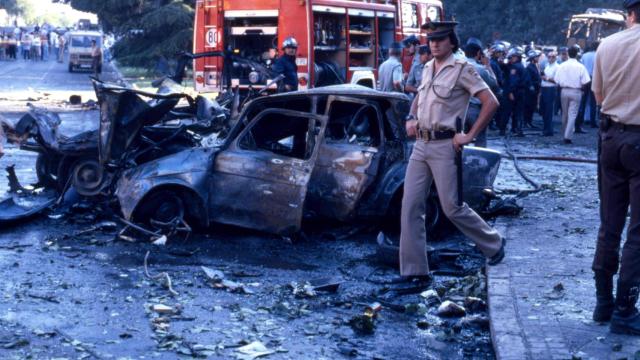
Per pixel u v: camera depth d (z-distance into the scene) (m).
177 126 9.30
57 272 7.07
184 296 6.50
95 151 9.20
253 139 8.79
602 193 5.45
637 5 5.11
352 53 18.38
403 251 6.96
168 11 36.78
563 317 5.71
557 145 18.66
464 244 8.74
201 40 17.77
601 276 5.50
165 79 10.54
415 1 21.02
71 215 9.16
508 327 5.51
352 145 8.69
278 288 6.87
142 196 8.19
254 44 17.66
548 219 9.41
